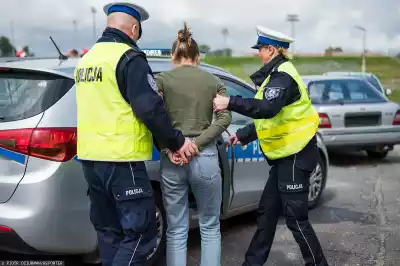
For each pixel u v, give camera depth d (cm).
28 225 330
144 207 305
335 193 678
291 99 357
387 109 873
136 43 316
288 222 371
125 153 296
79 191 342
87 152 304
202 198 341
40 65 371
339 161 931
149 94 291
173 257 345
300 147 360
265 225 385
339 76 955
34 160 333
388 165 890
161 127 296
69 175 337
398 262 428
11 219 330
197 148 324
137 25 314
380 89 1110
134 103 290
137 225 301
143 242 307
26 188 331
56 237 338
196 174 330
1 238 337
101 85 296
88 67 304
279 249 458
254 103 335
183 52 340
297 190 363
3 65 367
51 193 331
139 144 301
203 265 350
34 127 334
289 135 360
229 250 459
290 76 350
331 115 845
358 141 858
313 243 370
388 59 4547
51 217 333
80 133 310
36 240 334
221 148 418
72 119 345
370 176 793
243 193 481
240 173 477
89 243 352
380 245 470
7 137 336
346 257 439
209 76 341
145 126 304
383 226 530
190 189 355
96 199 319
